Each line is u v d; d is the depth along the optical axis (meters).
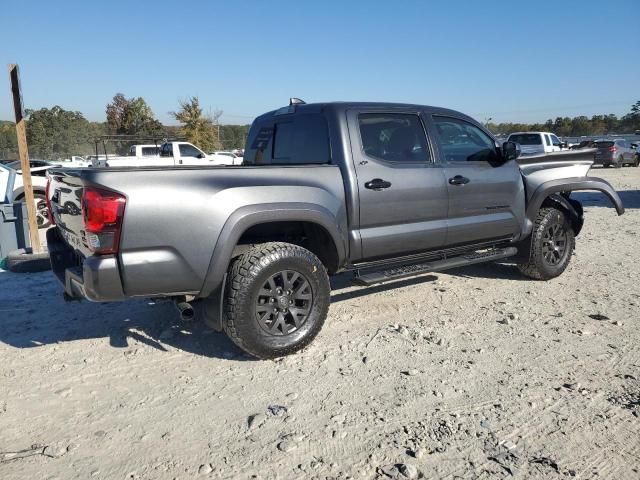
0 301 5.41
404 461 2.74
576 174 6.00
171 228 3.50
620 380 3.58
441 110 5.12
